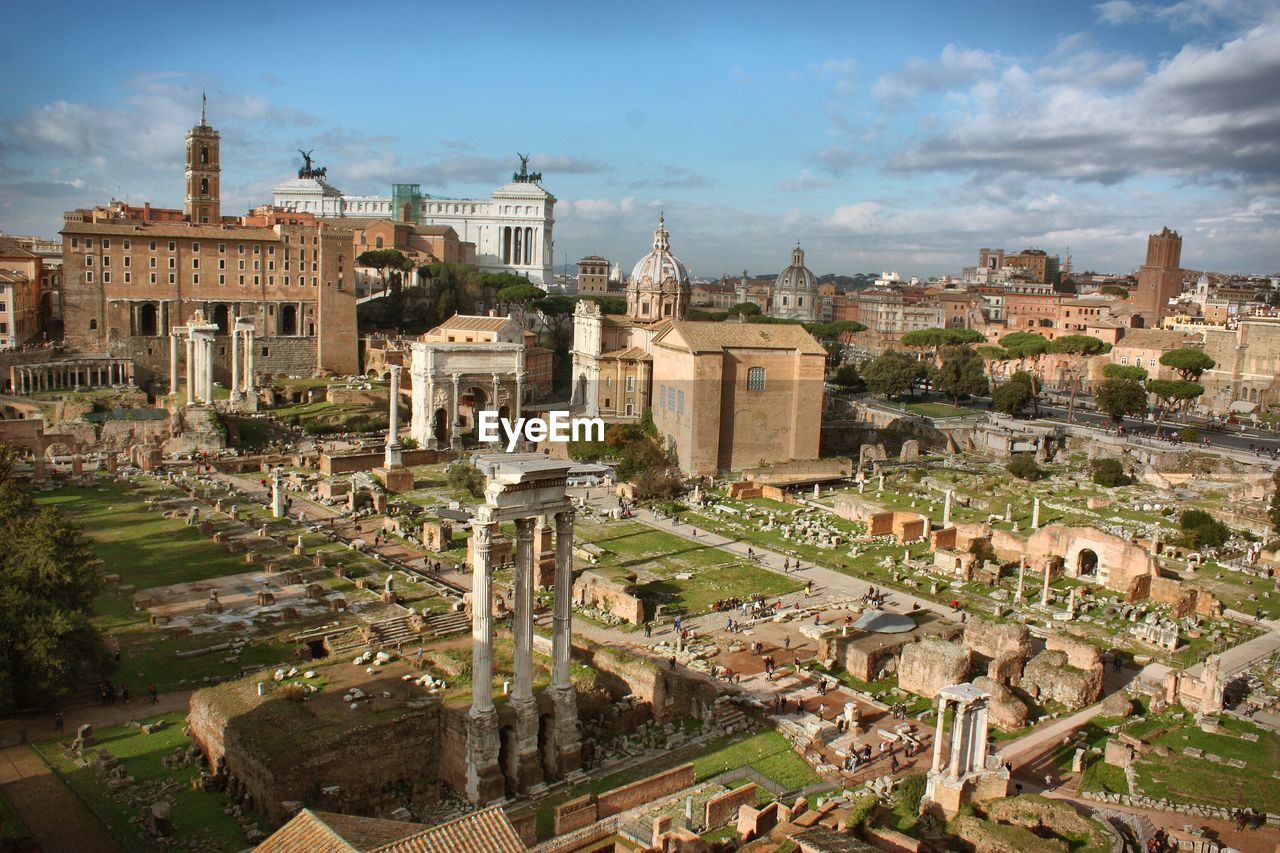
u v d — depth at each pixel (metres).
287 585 90.00
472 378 161.00
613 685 68.94
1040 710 71.50
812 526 122.00
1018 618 90.81
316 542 105.69
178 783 55.06
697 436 148.88
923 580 102.19
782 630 86.44
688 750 63.38
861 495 139.38
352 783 54.19
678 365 152.75
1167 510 128.25
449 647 76.00
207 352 170.88
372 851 37.47
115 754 58.19
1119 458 162.88
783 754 63.62
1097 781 60.53
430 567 99.50
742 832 51.84
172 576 91.69
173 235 198.50
